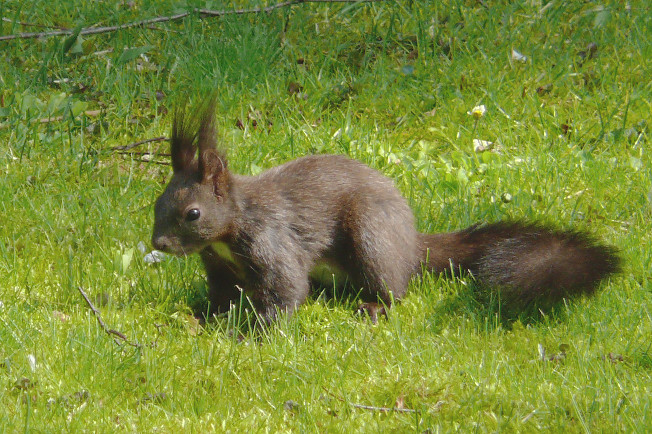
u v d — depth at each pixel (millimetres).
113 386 7570
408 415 7305
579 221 10633
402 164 11727
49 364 7820
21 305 8750
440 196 11312
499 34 14906
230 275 9211
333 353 8148
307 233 9078
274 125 12492
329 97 13414
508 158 12086
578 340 8312
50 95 13258
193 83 13539
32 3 15922
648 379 7676
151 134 12555
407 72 13992
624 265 8930
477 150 12281
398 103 13289
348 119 12672
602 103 13133
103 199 10867
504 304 8992
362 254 9141
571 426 7039
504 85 13469
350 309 9125
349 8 15688
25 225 10328
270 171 9391
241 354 8164
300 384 7707
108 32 15086
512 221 9867
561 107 13180
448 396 7480
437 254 9688
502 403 7336
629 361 7992
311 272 9484
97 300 9031
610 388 7449
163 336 8469
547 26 15250
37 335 8219
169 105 13188
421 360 8016
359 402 7520
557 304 8875
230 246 8828
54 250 9930
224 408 7336
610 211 10883
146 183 11328
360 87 13633
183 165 8758
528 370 7852
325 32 15336
